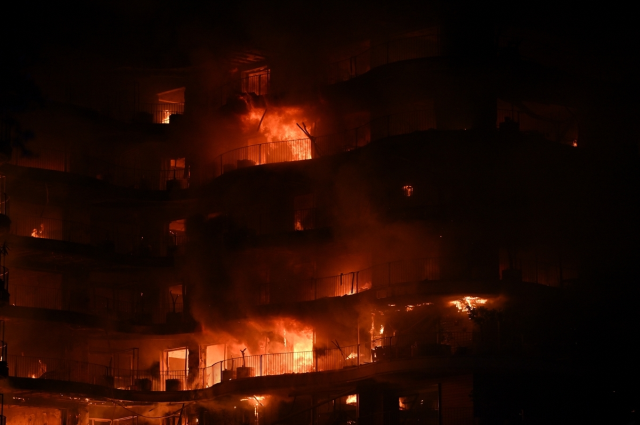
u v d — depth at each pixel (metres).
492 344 50.91
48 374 61.59
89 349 66.31
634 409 52.84
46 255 63.94
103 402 63.03
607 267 56.06
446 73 55.84
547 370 51.12
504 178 55.34
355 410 55.78
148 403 63.56
